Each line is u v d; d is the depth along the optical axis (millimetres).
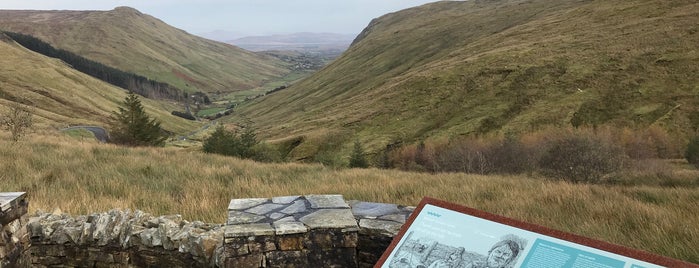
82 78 147625
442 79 79438
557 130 52062
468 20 152125
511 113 63062
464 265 2961
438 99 73375
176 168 14211
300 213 4676
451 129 62438
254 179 12273
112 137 44719
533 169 28688
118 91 163125
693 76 57688
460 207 3398
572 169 21375
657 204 9180
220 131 34125
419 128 66688
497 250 2973
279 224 4355
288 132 81938
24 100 103875
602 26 84312
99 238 5645
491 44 100500
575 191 9805
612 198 9094
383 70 131875
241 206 4949
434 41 138250
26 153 14633
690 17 73125
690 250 5344
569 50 75562
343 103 98812
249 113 156750
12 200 5270
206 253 5105
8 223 5199
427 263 3080
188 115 165000
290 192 10156
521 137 51156
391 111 74938
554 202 8664
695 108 52719
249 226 4324
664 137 47719
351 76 141000
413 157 50438
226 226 4348
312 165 19688
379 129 69812
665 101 55500
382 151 60188
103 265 5691
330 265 4340
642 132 49156
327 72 169125
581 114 57312
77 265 5766
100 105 126750
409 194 10008
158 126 44406
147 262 5551
